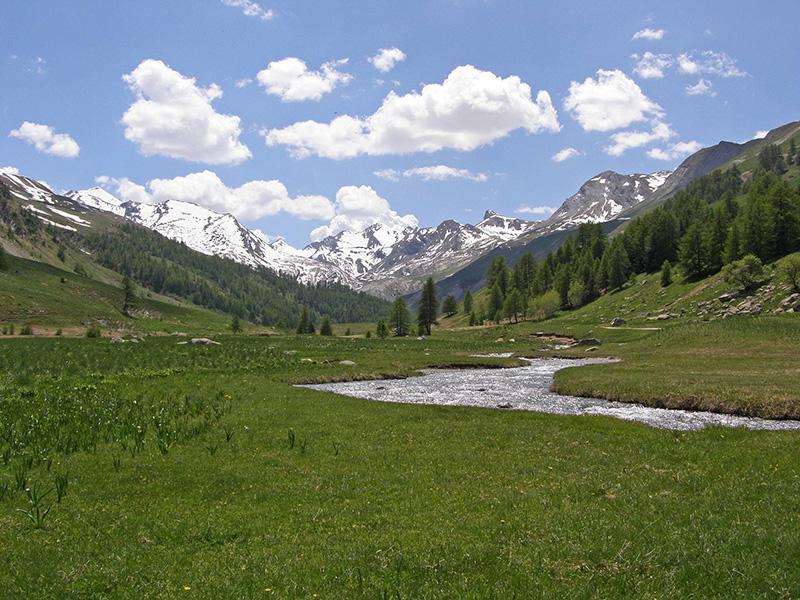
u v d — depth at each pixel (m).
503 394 48.00
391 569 12.11
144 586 11.53
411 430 29.41
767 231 136.38
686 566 12.05
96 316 192.38
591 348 97.06
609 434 28.61
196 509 17.02
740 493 17.58
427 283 182.75
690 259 156.12
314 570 12.17
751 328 78.06
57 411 30.66
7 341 96.19
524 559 12.55
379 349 102.81
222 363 67.62
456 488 18.92
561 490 18.42
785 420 34.06
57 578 11.94
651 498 17.23
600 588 11.12
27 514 16.09
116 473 20.69
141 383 45.88
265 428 29.42
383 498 17.94
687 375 49.56
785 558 12.21
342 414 33.81
